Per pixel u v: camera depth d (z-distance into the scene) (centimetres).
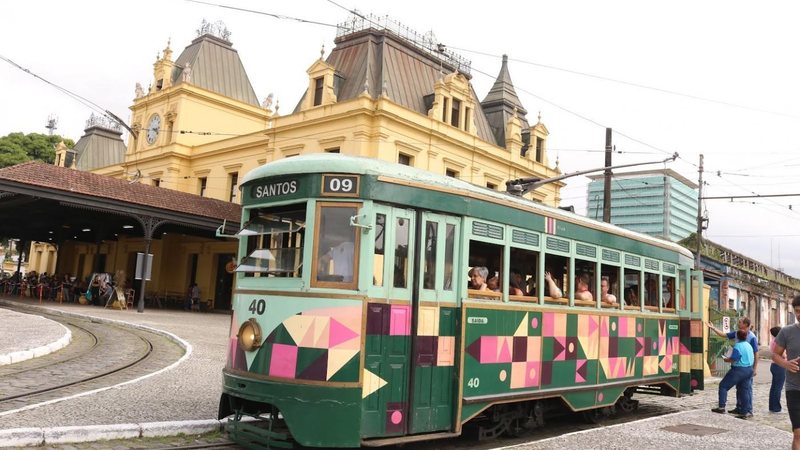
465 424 953
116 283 2980
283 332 709
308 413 681
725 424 1100
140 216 2653
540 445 835
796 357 704
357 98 3005
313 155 748
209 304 3566
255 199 792
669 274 1285
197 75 4156
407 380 733
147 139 4303
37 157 6322
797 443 702
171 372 1148
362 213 714
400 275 742
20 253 4259
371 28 3300
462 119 3456
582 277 1043
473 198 823
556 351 948
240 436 736
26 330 1550
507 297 865
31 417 755
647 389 1338
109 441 719
